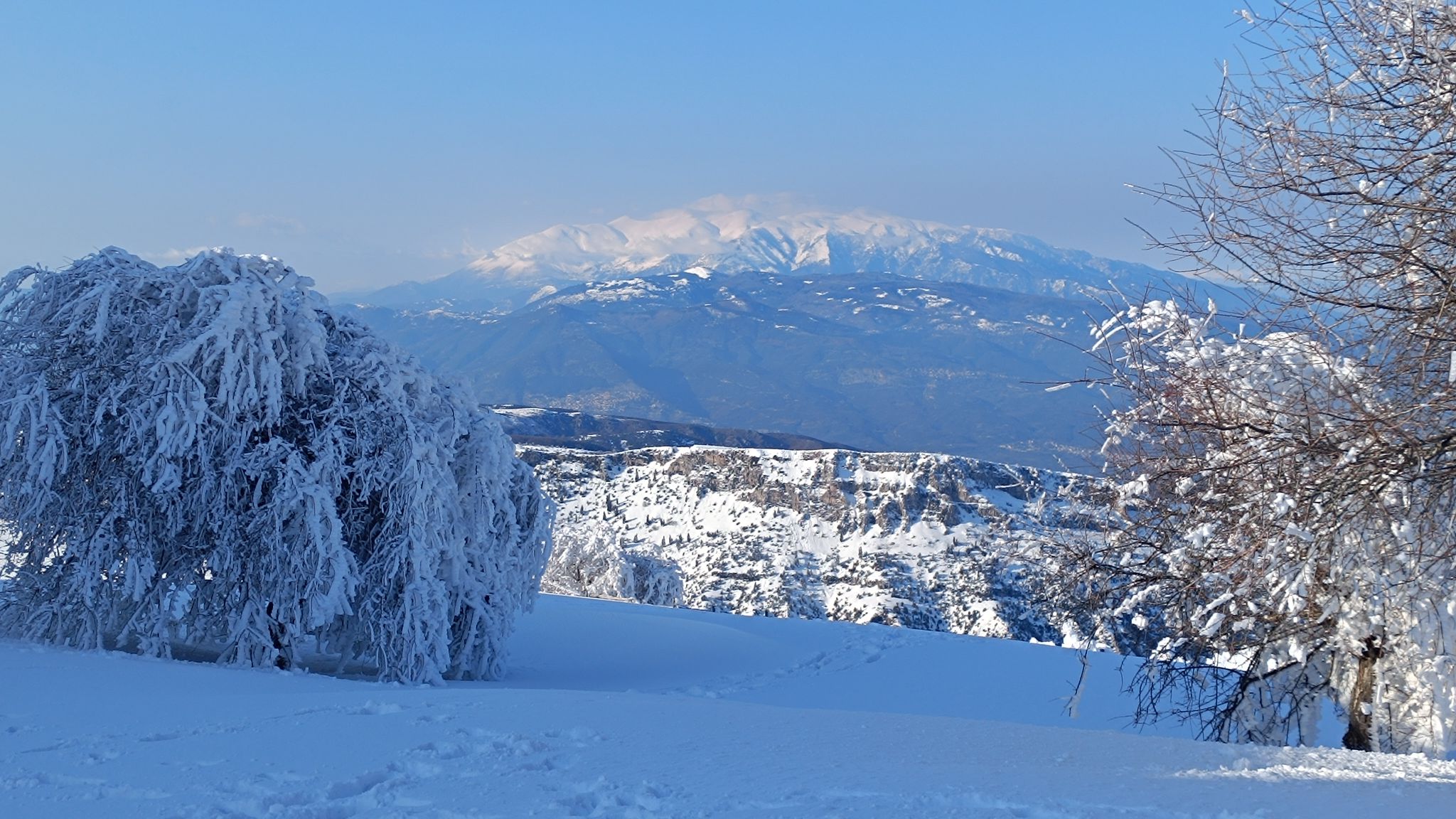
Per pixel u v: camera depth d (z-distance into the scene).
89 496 18.02
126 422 17.94
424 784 6.79
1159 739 8.38
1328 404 8.20
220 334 18.05
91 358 18.55
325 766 7.41
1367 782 6.46
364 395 19.86
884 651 26.22
